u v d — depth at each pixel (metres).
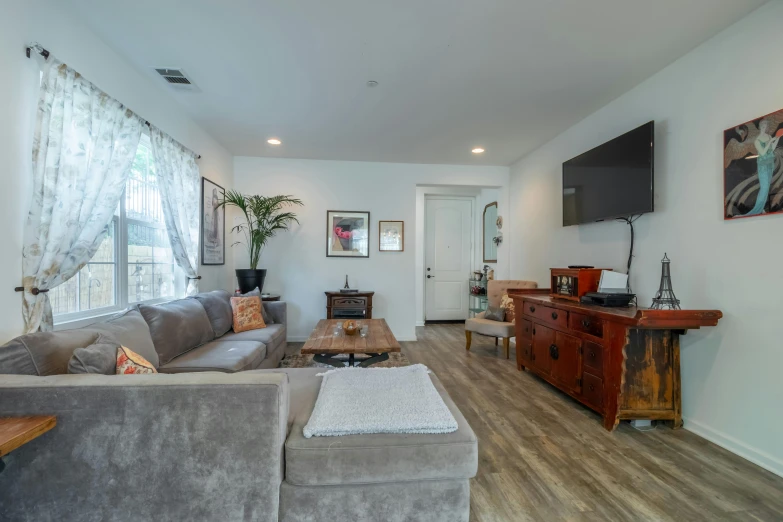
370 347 2.46
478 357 3.89
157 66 2.36
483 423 2.29
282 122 3.31
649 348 2.21
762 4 1.78
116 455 1.13
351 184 4.61
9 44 1.53
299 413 1.45
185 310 2.55
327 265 4.58
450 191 6.12
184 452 1.15
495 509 1.49
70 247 1.80
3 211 1.53
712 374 2.06
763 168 1.79
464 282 6.27
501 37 2.04
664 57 2.25
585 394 2.43
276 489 1.18
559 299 2.93
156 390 1.13
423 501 1.27
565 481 1.68
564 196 3.33
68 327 1.94
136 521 1.14
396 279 4.69
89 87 1.89
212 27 1.96
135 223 2.57
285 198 4.46
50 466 1.12
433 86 2.62
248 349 2.55
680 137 2.26
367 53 2.20
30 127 1.64
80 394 1.12
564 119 3.22
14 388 1.11
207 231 3.58
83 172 1.84
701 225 2.12
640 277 2.58
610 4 1.76
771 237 1.77
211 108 3.02
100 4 1.78
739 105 1.91
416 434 1.29
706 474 1.74
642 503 1.53
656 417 2.20
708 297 2.09
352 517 1.24
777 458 1.74
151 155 2.73
